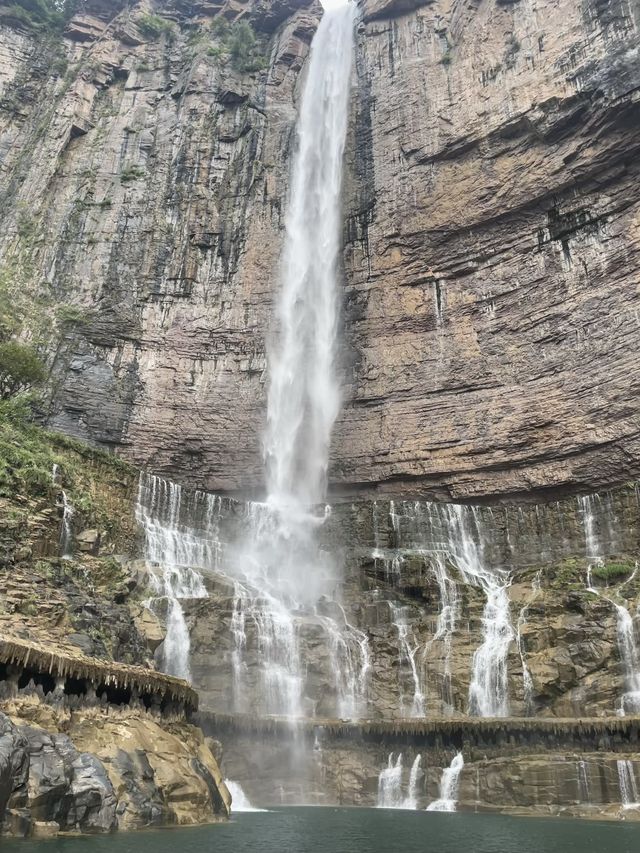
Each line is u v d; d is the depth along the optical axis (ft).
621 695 64.49
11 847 28.30
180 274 120.16
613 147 101.19
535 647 69.82
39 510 62.23
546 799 50.52
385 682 70.49
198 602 70.64
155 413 108.17
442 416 104.88
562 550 89.56
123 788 37.37
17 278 112.88
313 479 109.50
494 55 121.49
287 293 123.54
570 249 103.76
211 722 54.29
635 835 39.42
